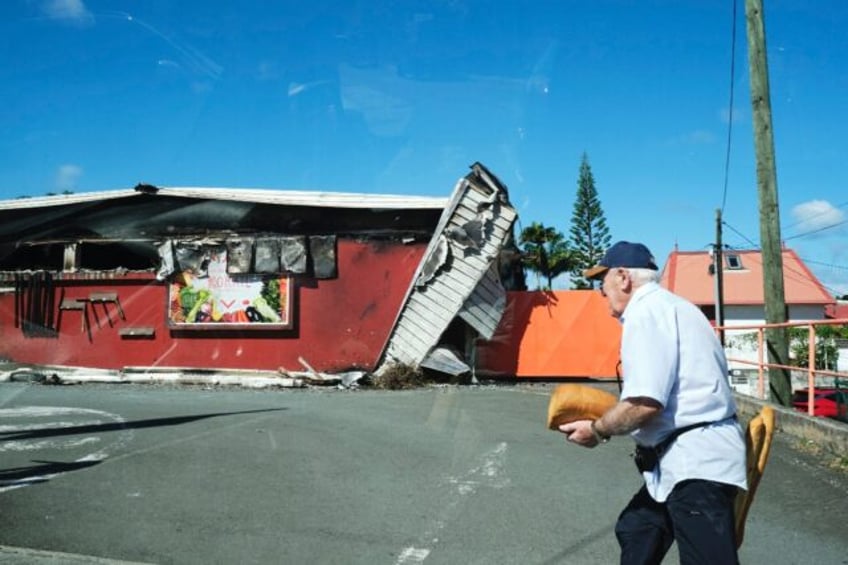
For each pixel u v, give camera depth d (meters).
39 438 7.28
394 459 6.55
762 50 10.20
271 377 14.55
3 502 4.94
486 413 9.73
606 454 6.96
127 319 15.41
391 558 4.11
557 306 15.65
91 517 4.68
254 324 15.06
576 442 2.67
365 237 14.99
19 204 15.78
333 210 15.07
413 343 14.41
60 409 9.66
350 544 4.32
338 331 14.92
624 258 2.71
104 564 3.89
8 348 15.54
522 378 15.62
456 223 14.42
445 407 10.34
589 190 39.47
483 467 6.31
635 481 5.89
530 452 6.99
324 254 14.98
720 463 2.45
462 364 14.20
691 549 2.38
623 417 2.46
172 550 4.15
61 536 4.32
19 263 16.22
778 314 9.84
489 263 14.34
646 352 2.47
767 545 4.42
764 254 10.00
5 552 4.01
